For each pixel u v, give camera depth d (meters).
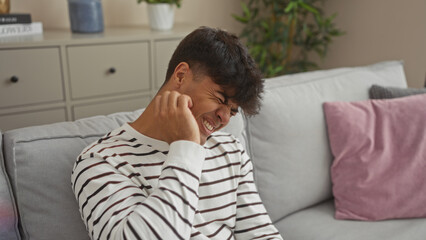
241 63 0.78
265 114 1.28
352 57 2.88
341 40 2.94
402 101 1.43
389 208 1.29
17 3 2.16
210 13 2.92
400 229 1.25
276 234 0.96
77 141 0.93
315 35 2.89
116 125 1.03
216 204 0.90
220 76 0.77
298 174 1.33
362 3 2.73
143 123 0.84
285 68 3.04
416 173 1.31
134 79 2.13
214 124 0.82
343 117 1.36
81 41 1.90
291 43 2.96
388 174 1.31
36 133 0.91
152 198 0.67
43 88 1.89
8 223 0.83
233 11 3.04
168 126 0.75
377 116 1.40
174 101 0.74
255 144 1.27
